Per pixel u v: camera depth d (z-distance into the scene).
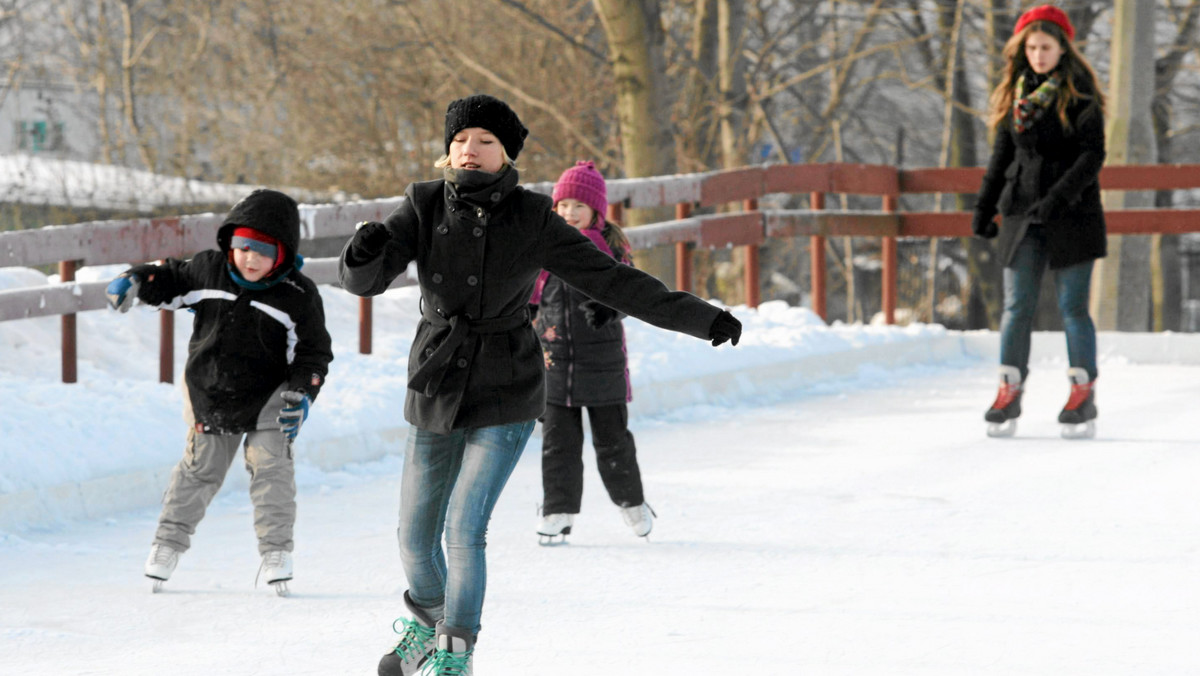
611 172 87.62
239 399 18.22
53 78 118.19
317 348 18.44
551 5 83.31
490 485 13.47
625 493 21.00
